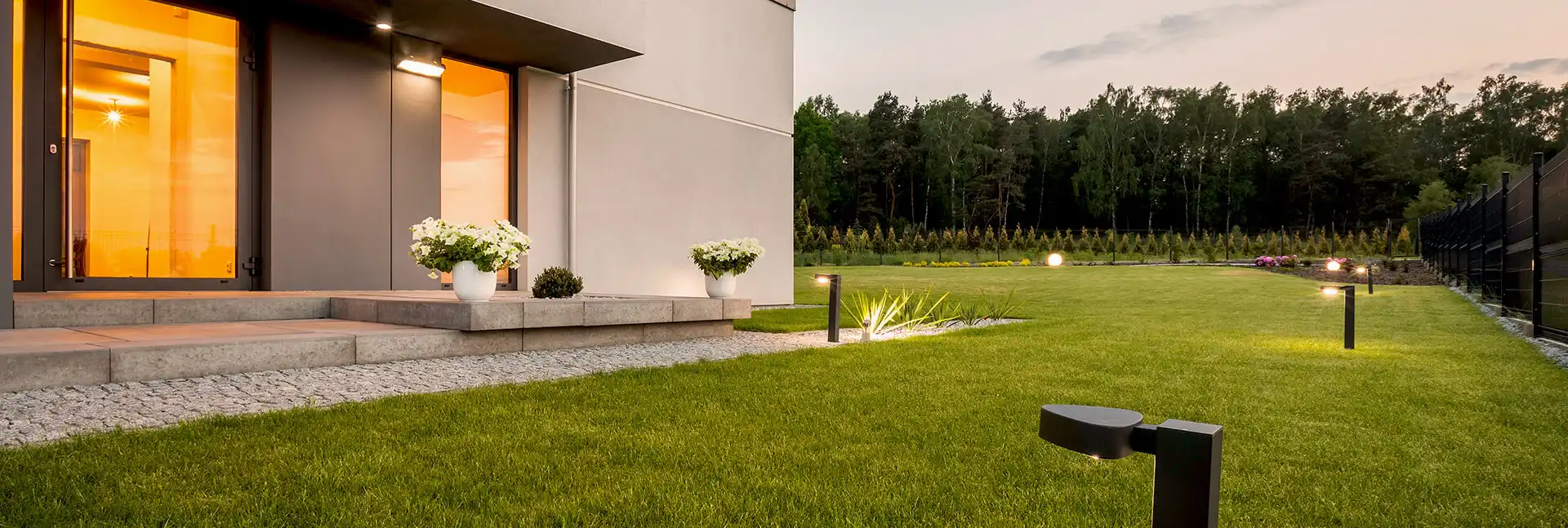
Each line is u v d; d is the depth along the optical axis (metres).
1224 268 26.59
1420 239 27.77
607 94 9.70
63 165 6.12
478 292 6.10
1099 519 2.23
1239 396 4.34
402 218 7.85
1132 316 10.84
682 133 10.71
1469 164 57.53
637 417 3.57
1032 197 59.16
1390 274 22.08
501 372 5.08
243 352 4.59
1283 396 4.34
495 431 3.23
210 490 2.37
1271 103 58.25
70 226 6.12
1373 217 53.03
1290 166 54.47
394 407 3.64
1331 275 22.53
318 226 7.25
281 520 2.13
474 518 2.16
